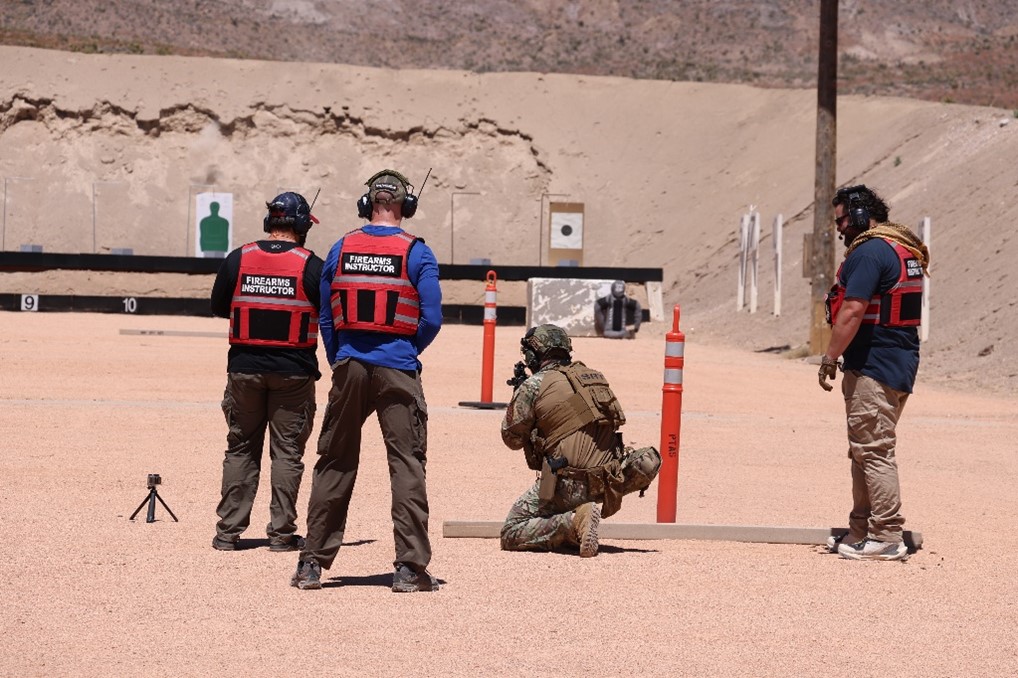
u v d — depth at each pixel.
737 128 154.12
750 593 19.42
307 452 35.06
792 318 95.00
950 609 18.73
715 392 55.66
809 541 23.80
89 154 152.62
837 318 22.45
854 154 132.62
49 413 39.69
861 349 22.34
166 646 15.61
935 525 26.12
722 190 144.12
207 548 21.77
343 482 19.00
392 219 19.23
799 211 124.31
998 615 18.41
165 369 56.44
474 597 18.59
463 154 158.38
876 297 22.22
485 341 45.69
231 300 21.89
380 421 18.89
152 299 109.06
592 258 143.75
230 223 137.50
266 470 31.30
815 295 79.50
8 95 153.12
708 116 157.88
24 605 17.44
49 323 89.19
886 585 20.27
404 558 18.84
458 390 52.38
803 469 34.09
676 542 23.59
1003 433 43.69
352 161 156.88
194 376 54.06
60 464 30.17
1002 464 36.22
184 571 19.91
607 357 72.88
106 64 159.38
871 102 144.75
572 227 140.62
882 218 23.02
